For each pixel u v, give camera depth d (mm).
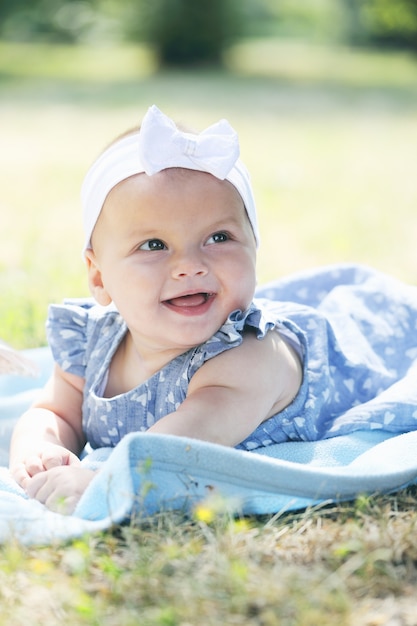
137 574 1797
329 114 12812
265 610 1706
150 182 2441
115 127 11570
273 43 25484
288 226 6680
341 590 1758
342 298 3109
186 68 18922
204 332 2434
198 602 1719
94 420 2635
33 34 24266
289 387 2559
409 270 5293
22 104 13703
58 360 2740
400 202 7566
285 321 2611
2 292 4449
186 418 2320
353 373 2842
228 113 12766
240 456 2123
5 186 8234
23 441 2572
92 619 1682
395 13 22484
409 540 1941
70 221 6750
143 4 19562
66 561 1872
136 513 2039
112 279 2510
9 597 1769
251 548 1920
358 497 2131
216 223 2447
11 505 2100
